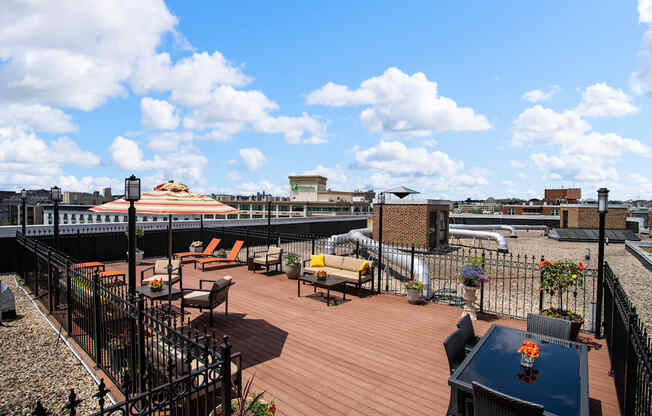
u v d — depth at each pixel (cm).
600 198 704
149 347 415
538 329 527
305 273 1169
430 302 937
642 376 337
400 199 2325
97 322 527
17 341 634
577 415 295
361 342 652
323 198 9838
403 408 444
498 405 303
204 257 1500
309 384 500
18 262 1141
